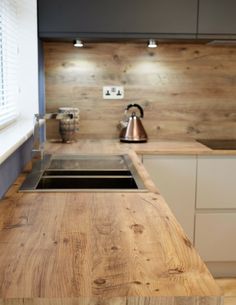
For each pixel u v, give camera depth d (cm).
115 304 81
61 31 280
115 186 204
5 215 135
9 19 253
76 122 308
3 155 148
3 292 83
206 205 289
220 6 285
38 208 143
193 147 292
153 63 325
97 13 280
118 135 331
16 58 279
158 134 335
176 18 284
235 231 293
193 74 328
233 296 265
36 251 104
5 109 246
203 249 293
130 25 283
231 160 285
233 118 336
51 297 81
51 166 220
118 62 323
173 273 92
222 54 327
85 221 129
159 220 130
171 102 331
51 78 321
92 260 99
